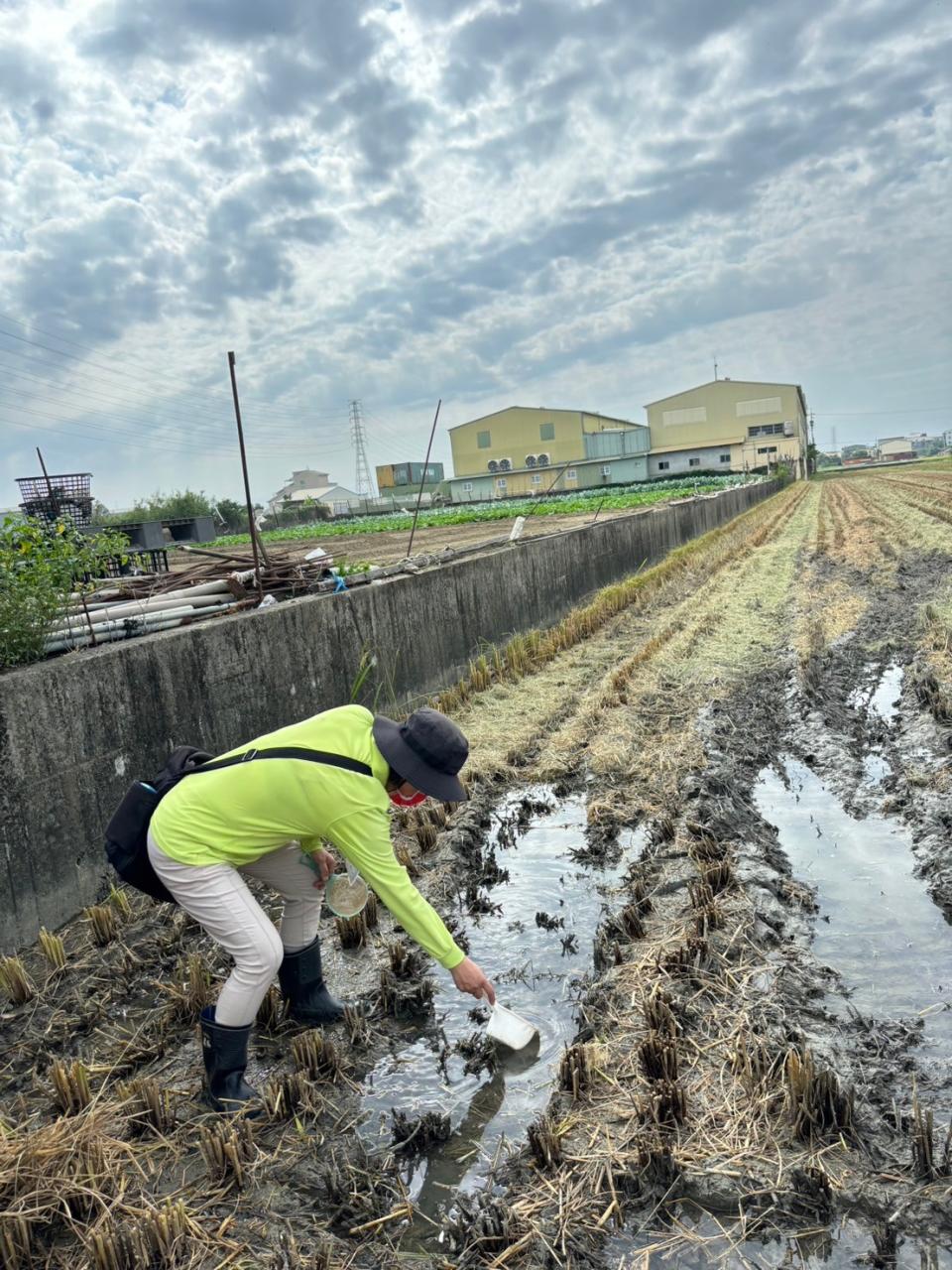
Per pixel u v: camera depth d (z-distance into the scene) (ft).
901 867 16.96
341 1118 11.10
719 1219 9.31
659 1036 11.74
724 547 73.97
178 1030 13.03
